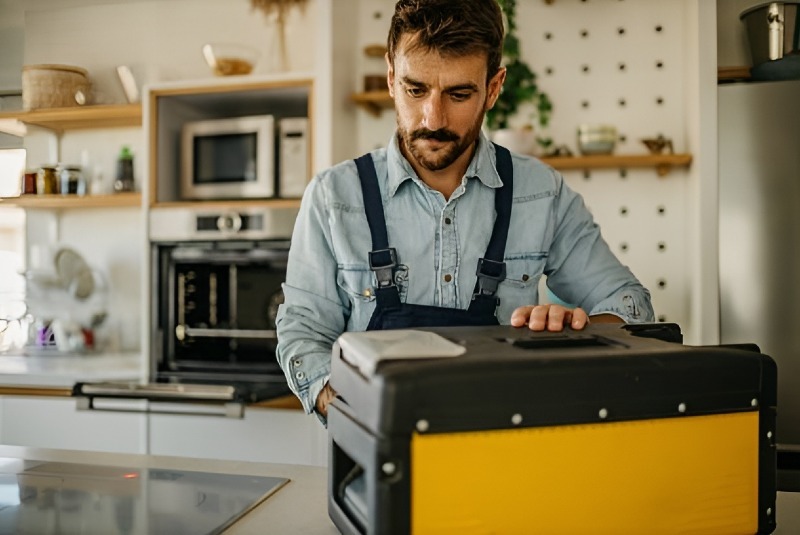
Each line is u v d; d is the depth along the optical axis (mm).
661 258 2678
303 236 1294
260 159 2613
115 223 3236
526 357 680
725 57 2662
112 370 2689
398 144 1271
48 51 3330
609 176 2713
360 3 2926
